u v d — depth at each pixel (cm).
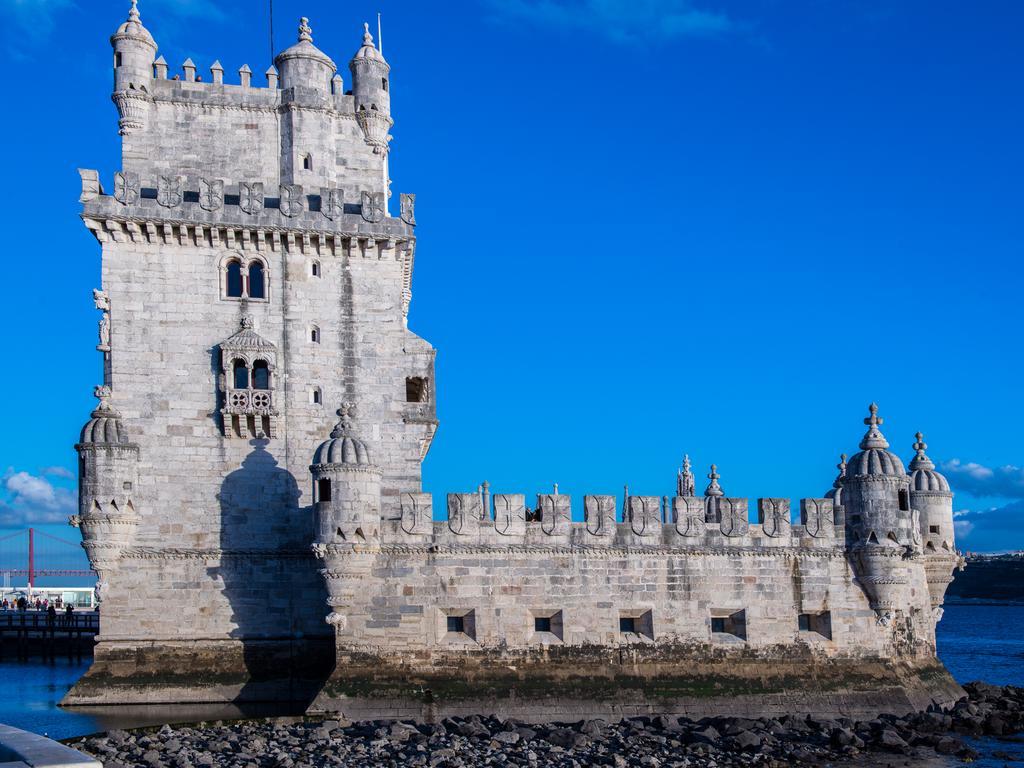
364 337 5853
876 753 4538
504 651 5016
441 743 4406
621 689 5047
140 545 5469
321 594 5606
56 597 15700
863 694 5253
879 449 5475
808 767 4266
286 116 6009
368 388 5819
